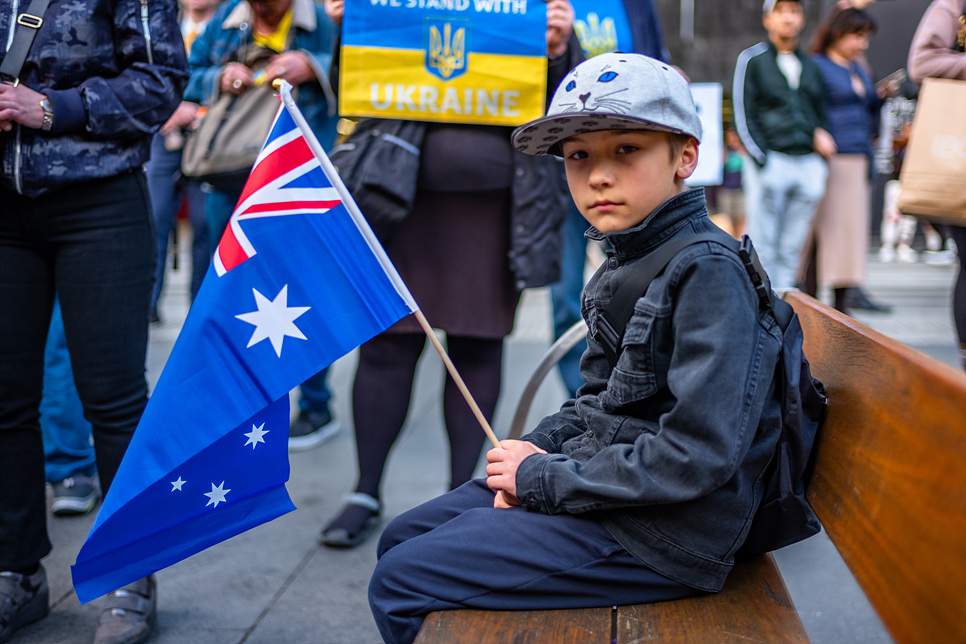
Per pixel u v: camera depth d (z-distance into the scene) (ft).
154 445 5.55
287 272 5.89
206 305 5.77
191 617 8.18
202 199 17.83
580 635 4.52
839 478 4.64
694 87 16.69
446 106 8.89
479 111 8.90
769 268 18.13
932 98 11.06
